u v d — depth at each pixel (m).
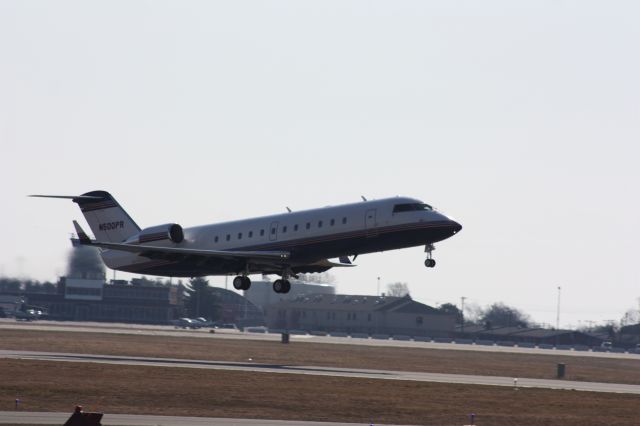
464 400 170.00
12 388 157.12
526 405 167.00
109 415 135.75
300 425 133.25
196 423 130.38
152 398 153.50
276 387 174.00
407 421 143.62
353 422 140.50
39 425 122.88
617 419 152.88
